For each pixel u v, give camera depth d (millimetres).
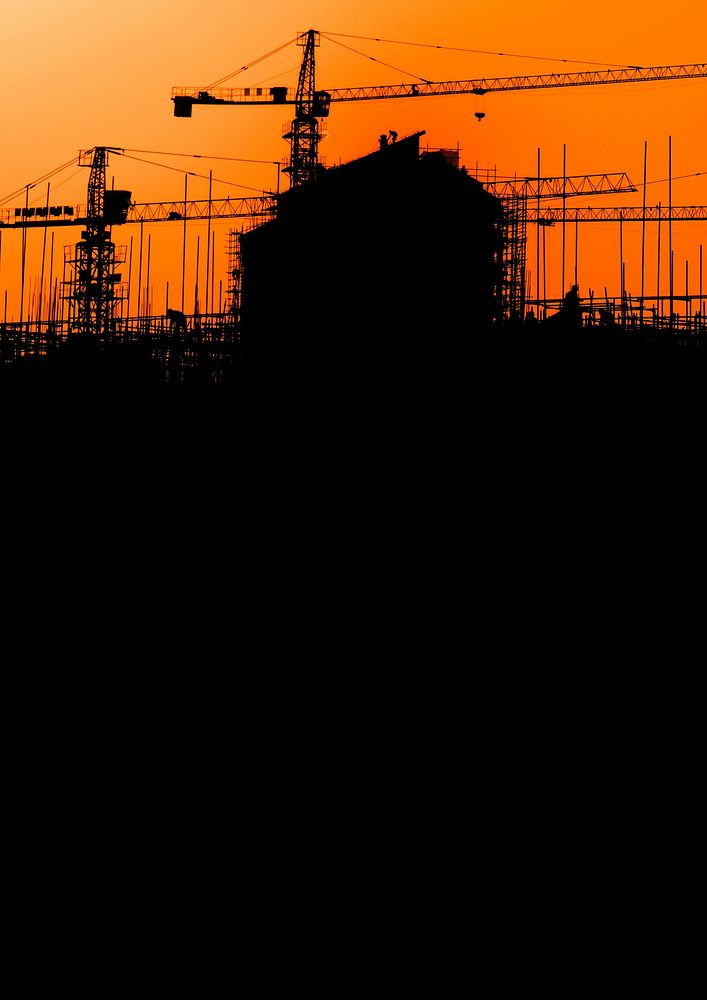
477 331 54281
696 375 44281
